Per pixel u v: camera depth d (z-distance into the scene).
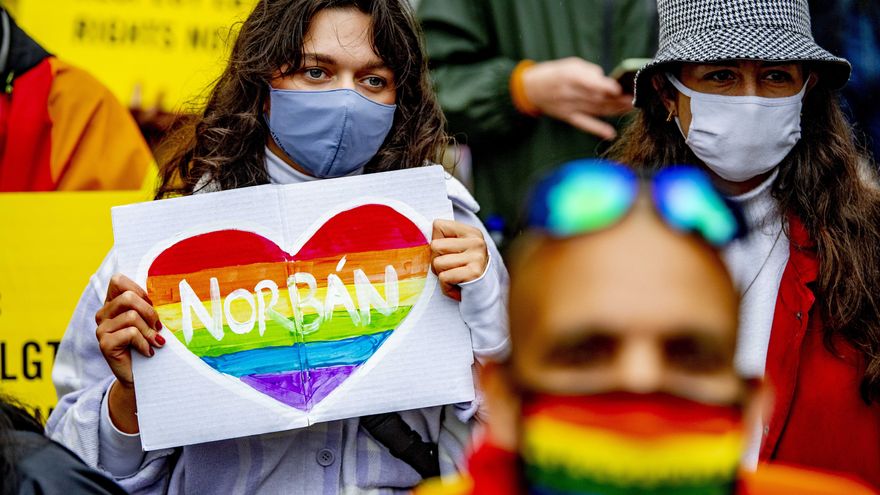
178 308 3.05
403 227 3.14
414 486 3.22
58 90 4.50
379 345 3.08
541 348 1.39
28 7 4.50
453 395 3.07
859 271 3.42
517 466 1.51
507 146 4.50
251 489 3.17
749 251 3.44
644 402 1.38
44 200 4.39
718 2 3.48
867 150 4.48
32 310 4.35
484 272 3.08
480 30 4.61
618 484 1.40
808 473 1.81
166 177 3.54
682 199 1.38
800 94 3.46
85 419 3.16
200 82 4.59
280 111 3.24
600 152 4.41
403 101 3.41
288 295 3.08
